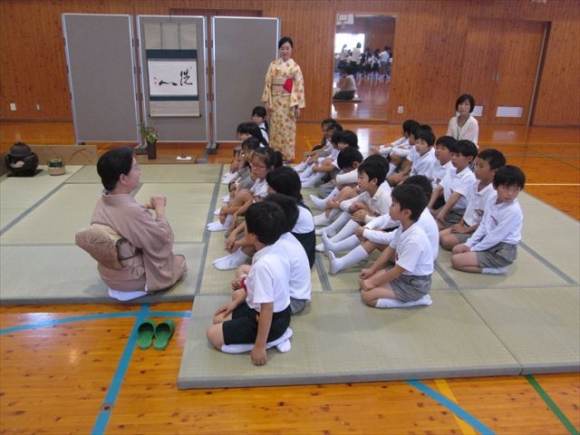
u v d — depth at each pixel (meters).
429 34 7.98
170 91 5.60
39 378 1.86
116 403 1.74
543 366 1.93
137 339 2.10
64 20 5.32
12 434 1.60
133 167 2.15
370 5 7.74
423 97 8.34
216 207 3.71
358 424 1.67
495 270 2.68
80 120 5.69
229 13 7.56
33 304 2.34
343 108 9.68
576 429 1.67
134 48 5.46
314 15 7.66
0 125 7.45
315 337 2.06
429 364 1.91
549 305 2.38
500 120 8.80
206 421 1.67
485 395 1.83
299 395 1.80
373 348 2.00
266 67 5.65
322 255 2.88
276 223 1.87
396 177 4.07
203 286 2.46
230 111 5.80
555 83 8.49
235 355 1.93
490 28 8.14
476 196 2.93
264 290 1.79
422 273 2.24
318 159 4.38
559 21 8.12
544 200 4.26
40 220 3.38
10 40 7.39
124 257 2.22
